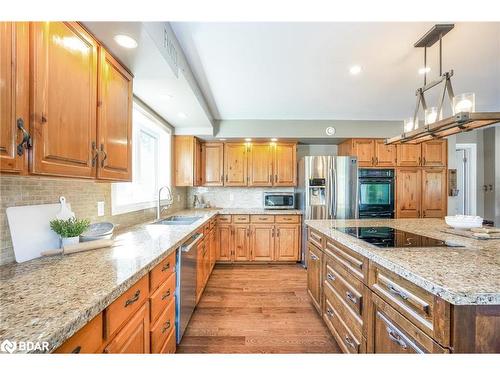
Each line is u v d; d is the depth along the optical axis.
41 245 1.23
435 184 3.92
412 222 2.40
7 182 1.09
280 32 1.68
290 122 3.85
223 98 2.96
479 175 4.66
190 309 2.07
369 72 2.30
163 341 1.41
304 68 2.21
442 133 1.83
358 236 1.69
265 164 4.14
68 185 1.46
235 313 2.34
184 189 4.32
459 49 1.91
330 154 4.61
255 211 3.93
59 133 0.99
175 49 1.71
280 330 2.06
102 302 0.77
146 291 1.18
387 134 3.88
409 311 1.02
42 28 0.91
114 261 1.16
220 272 3.51
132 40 1.30
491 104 3.12
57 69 0.99
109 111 1.38
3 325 0.62
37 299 0.76
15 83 0.80
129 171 1.62
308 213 3.75
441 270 0.99
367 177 3.86
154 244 1.52
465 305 0.82
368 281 1.34
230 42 1.79
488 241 1.53
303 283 3.09
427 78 2.40
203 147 4.13
